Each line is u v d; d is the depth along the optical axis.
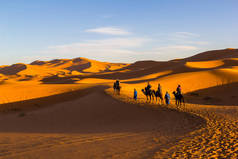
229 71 69.69
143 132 11.53
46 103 32.97
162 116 16.45
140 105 21.50
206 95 46.38
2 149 8.77
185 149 8.09
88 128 14.34
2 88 52.84
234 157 7.15
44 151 8.30
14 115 23.86
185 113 16.75
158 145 8.73
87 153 7.91
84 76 129.75
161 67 131.75
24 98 39.66
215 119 14.06
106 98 27.06
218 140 9.17
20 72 199.88
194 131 11.01
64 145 9.17
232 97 40.50
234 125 12.14
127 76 119.75
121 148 8.47
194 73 71.81
